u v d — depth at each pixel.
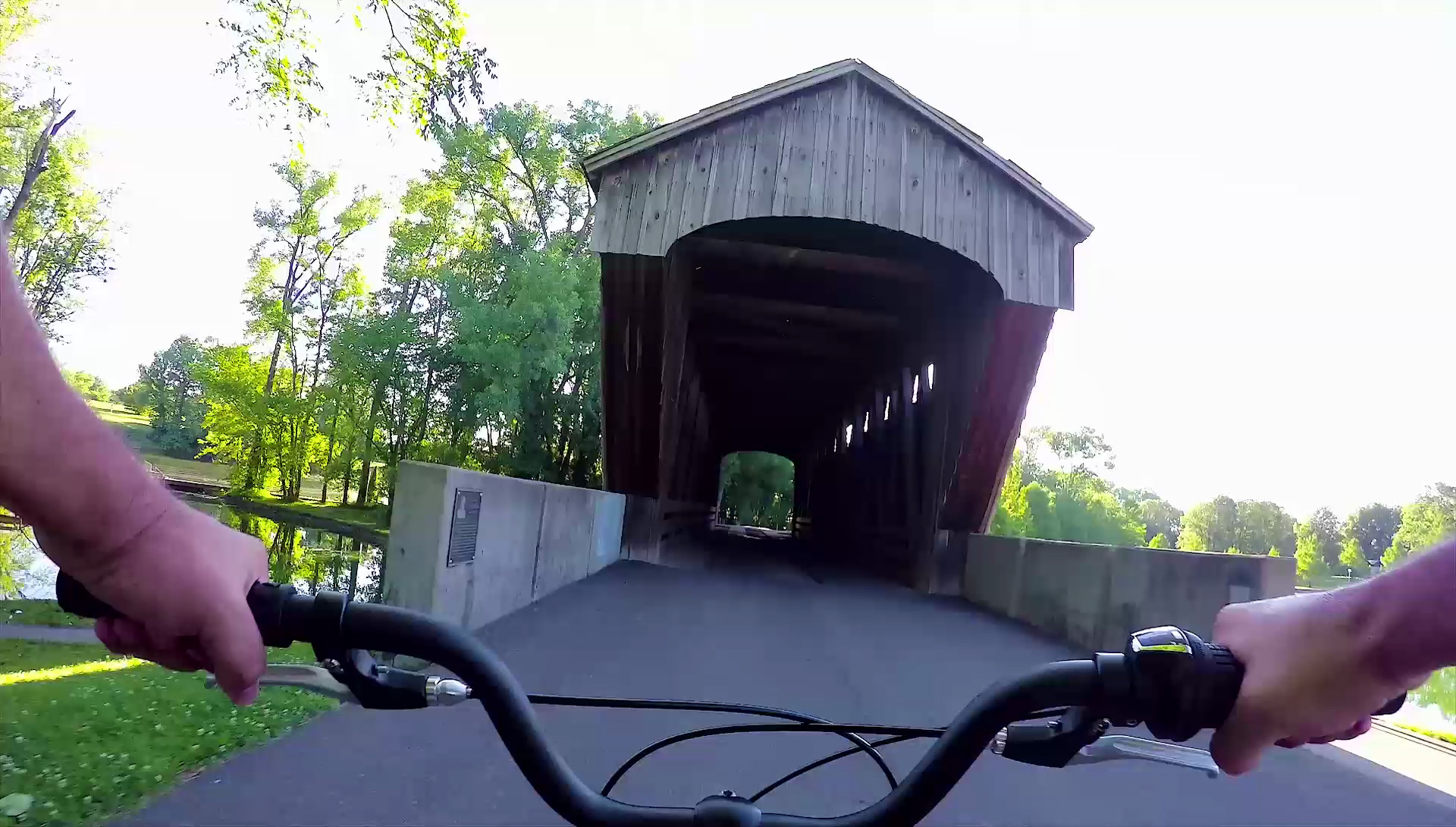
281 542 24.05
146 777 3.42
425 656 1.07
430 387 38.38
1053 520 49.94
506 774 3.78
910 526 17.67
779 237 15.14
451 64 12.57
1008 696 1.01
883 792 3.98
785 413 34.53
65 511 0.72
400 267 38.00
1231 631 0.94
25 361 0.69
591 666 6.36
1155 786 4.39
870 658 7.87
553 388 33.31
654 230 13.07
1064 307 13.11
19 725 3.89
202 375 45.47
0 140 27.34
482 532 7.22
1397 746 5.81
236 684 0.85
